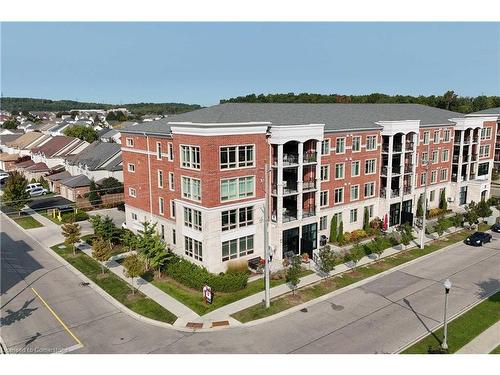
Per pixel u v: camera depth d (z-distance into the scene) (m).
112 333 24.45
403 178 47.28
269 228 36.72
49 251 39.34
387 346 22.64
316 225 39.00
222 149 32.09
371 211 46.41
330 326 25.02
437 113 57.91
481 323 25.05
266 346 22.86
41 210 55.03
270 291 30.05
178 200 35.22
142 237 34.12
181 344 23.20
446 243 41.09
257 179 34.69
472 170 58.53
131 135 41.97
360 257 33.81
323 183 40.50
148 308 27.52
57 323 25.67
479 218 49.84
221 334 24.30
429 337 23.53
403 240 38.16
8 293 30.09
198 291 30.17
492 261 36.09
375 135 44.72
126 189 44.62
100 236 39.38
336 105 50.59
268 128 34.84
